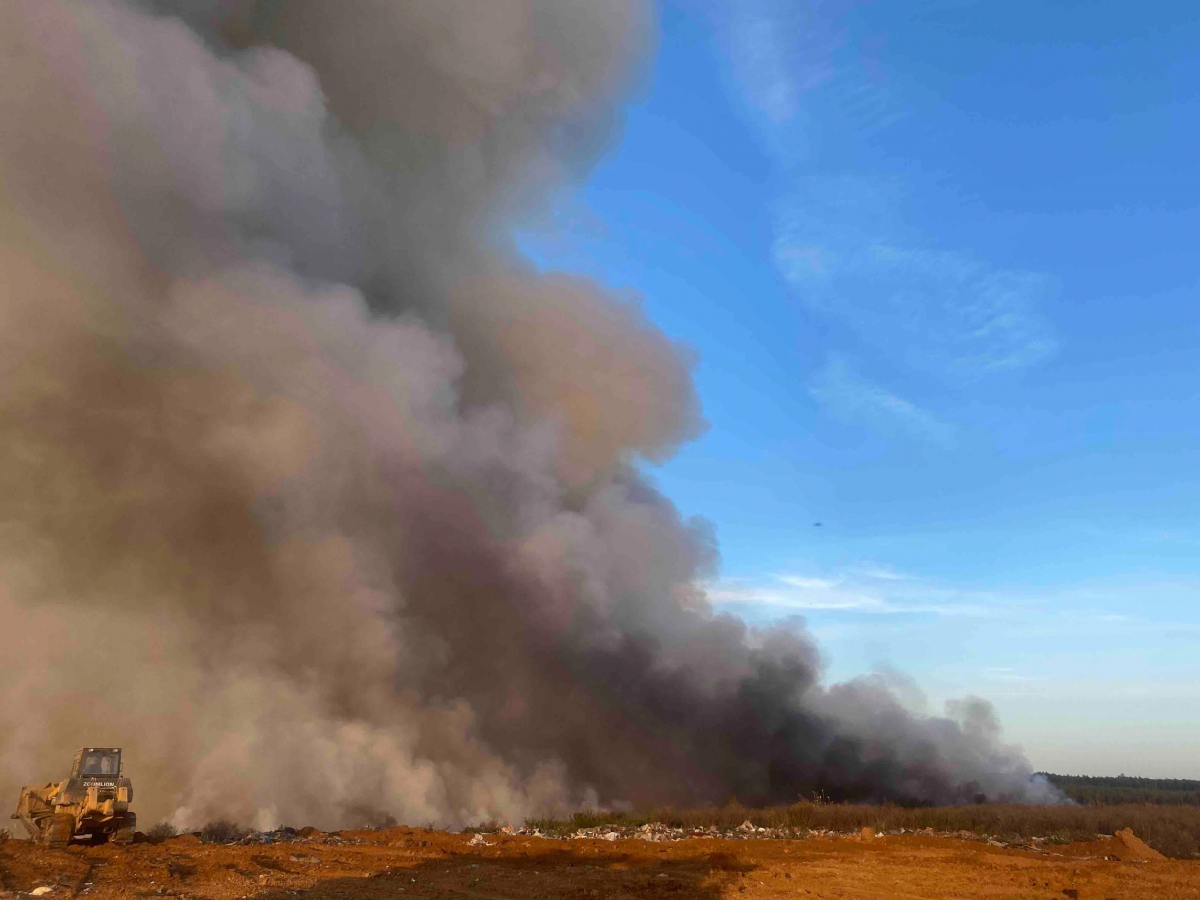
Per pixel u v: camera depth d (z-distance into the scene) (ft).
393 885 62.95
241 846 84.33
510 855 82.07
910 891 61.93
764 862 75.66
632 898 58.54
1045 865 74.43
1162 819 107.76
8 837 85.97
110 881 60.13
